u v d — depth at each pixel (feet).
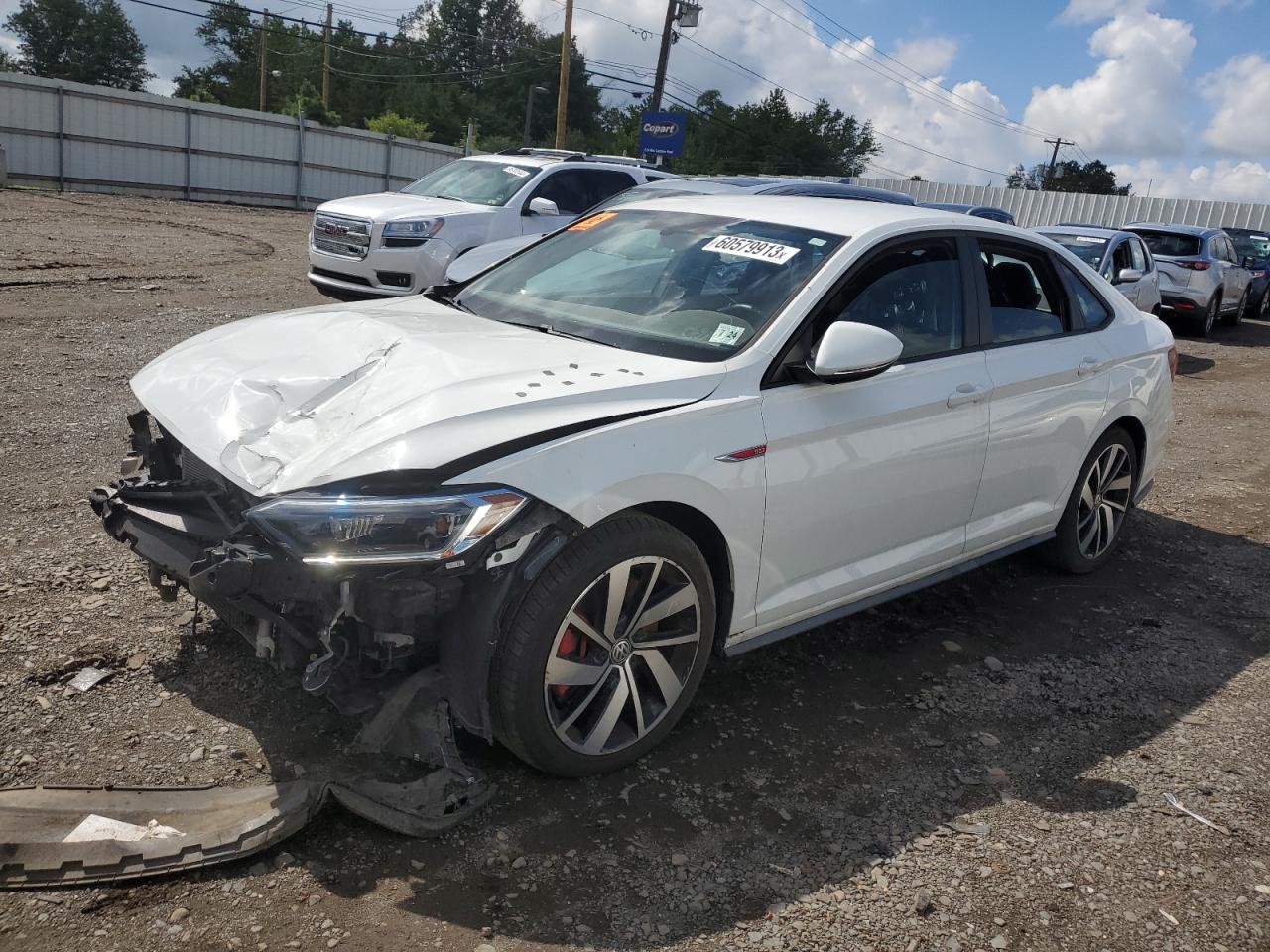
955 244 13.58
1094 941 8.53
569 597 9.22
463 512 8.56
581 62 283.79
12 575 12.94
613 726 9.98
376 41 257.14
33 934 7.50
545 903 8.38
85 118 90.07
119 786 9.05
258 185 103.45
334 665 8.83
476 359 10.38
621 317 11.92
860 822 9.89
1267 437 29.09
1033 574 16.96
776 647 13.46
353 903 8.14
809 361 11.13
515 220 36.27
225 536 9.68
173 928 7.70
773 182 32.45
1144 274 39.47
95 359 25.76
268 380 10.42
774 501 10.77
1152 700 12.87
